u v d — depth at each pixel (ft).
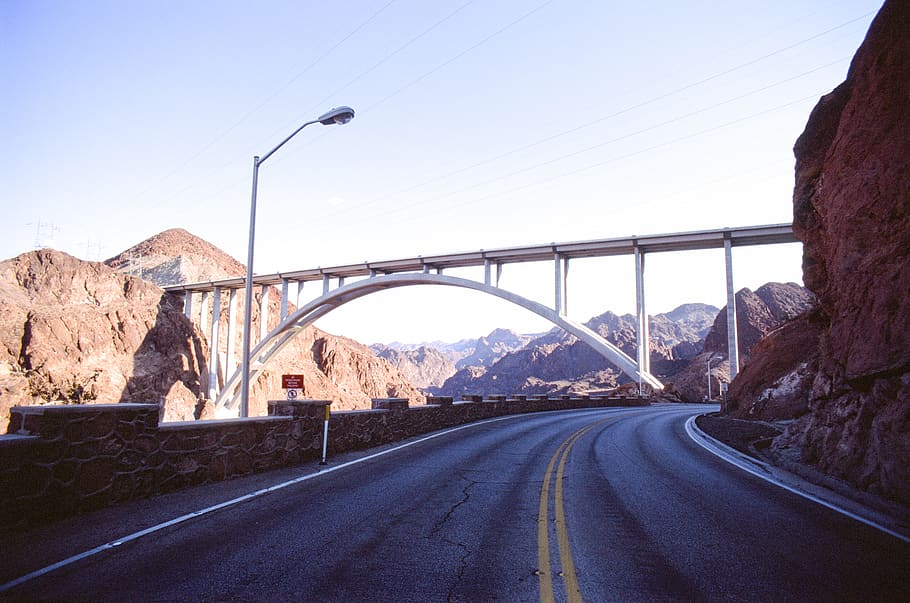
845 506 23.31
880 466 23.85
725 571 14.80
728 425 69.31
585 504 23.25
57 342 255.70
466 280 205.67
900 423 22.65
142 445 22.45
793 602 12.64
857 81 31.73
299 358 526.98
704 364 467.93
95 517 18.94
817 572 14.79
